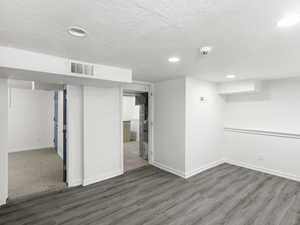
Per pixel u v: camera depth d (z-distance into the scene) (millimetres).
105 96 3760
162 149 4402
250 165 4367
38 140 6363
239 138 4574
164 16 1308
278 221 2316
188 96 3828
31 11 1234
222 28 1503
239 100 4617
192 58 2381
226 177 3828
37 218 2357
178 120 3957
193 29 1521
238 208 2617
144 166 4586
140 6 1175
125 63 2648
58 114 5469
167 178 3789
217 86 4586
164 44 1882
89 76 2615
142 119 5297
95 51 2129
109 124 3832
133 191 3170
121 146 4039
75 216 2408
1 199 2664
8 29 1532
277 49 2016
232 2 1118
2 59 1955
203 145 4238
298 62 2578
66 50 2088
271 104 4062
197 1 1112
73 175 3373
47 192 3084
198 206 2670
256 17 1311
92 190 3207
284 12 1239
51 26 1477
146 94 5023
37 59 2174
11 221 2291
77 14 1281
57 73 2328
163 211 2537
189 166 3893
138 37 1702
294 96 3732
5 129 2670
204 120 4250
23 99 6031
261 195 3012
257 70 3107
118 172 3980
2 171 2666
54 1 1112
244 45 1896
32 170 4137
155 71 3229
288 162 3750
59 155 5449
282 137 3836
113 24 1438
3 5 1150
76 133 3412
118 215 2436
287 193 3082
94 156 3582
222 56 2295
